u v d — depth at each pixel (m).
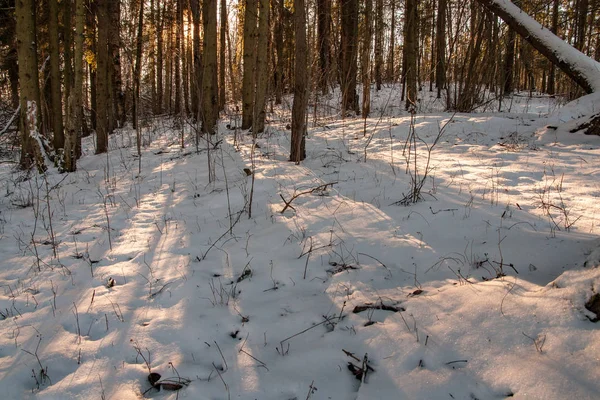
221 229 5.04
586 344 2.22
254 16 11.73
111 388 2.55
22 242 5.20
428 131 9.60
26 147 10.26
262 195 6.08
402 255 3.84
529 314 2.55
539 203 4.64
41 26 14.16
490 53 12.93
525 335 2.42
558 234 3.74
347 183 6.19
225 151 9.33
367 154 8.09
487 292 2.90
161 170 8.55
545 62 21.69
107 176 8.77
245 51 11.93
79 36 9.23
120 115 19.73
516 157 6.98
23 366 2.77
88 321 3.30
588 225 3.88
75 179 8.88
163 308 3.42
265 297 3.47
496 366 2.30
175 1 19.38
